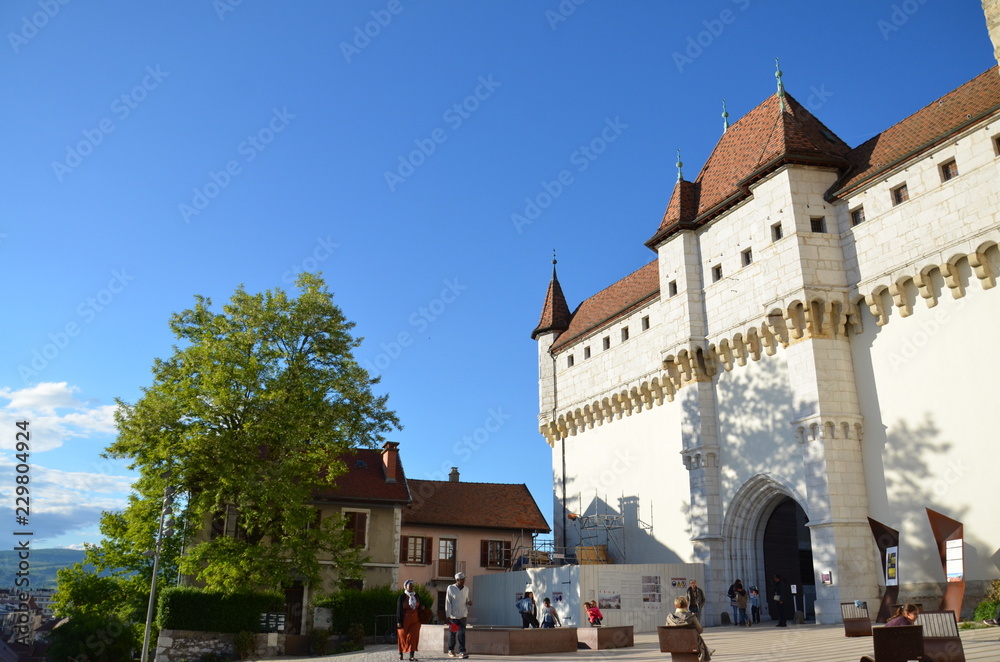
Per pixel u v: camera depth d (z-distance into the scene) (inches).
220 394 1263.5
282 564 1290.6
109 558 1491.1
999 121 989.2
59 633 1440.7
